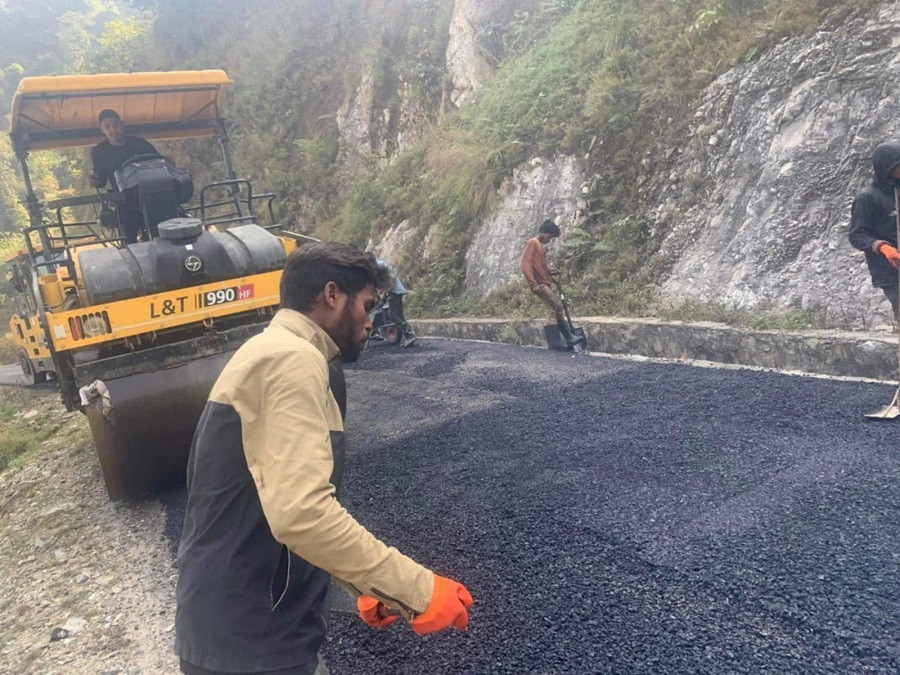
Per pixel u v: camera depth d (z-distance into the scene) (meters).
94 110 6.66
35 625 3.73
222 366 4.98
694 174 7.93
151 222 5.99
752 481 3.42
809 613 2.38
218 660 1.59
